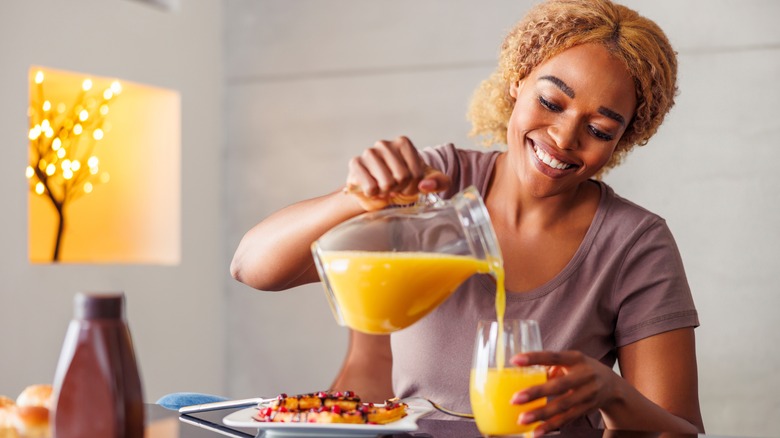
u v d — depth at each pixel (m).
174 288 3.73
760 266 3.25
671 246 1.57
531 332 1.02
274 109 3.96
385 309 1.13
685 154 3.34
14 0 2.92
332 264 1.14
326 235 1.16
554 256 1.58
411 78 3.73
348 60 3.83
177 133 3.77
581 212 1.60
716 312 3.29
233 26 4.03
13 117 2.92
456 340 1.55
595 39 1.44
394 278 1.11
